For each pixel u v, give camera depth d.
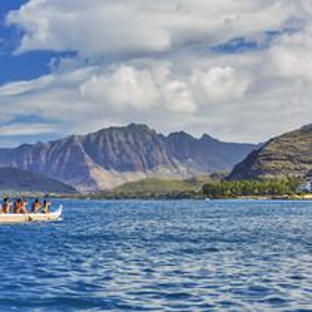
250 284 38.22
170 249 64.69
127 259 54.12
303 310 29.64
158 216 170.12
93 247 67.38
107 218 157.75
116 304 31.33
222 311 29.39
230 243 72.81
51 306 30.75
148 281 39.62
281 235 87.69
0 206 112.00
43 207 121.94
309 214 180.12
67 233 92.69
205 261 52.41
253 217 158.50
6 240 77.75
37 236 85.44
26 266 48.47
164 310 29.73
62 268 47.00
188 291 35.47
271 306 30.69
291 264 49.91
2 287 36.81
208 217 159.75
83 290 35.78
